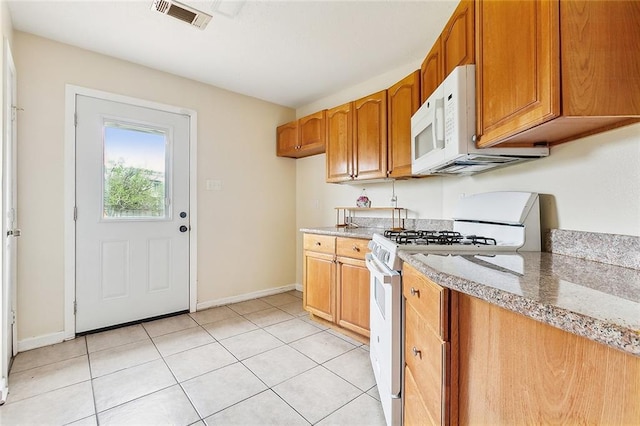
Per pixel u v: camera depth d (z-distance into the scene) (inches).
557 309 21.9
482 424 31.1
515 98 41.9
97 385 68.4
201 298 120.3
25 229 84.4
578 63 34.0
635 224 38.5
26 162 84.4
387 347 56.2
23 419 57.4
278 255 145.6
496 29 46.4
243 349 86.4
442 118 60.1
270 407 61.6
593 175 44.6
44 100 87.5
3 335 64.7
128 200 103.7
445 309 34.5
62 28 83.1
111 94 99.0
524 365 26.5
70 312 91.7
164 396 64.7
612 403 20.5
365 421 57.8
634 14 34.0
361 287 89.7
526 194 54.8
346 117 111.3
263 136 139.9
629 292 26.1
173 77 112.7
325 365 77.9
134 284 104.4
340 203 132.0
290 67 106.8
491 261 42.1
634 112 33.9
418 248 53.4
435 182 98.7
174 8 74.8
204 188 121.1
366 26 82.4
